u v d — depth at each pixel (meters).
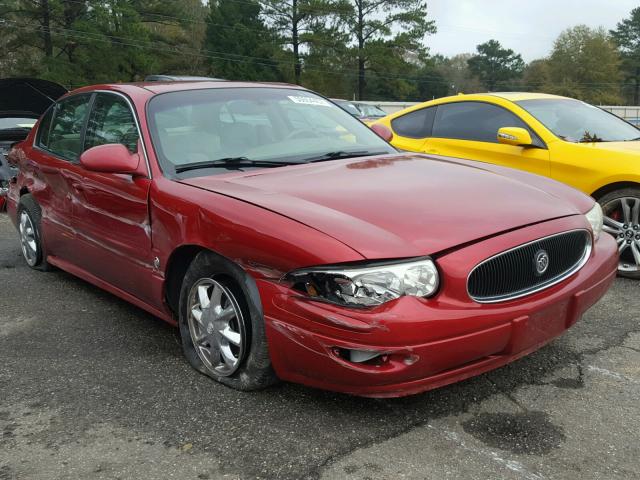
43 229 4.86
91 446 2.64
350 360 2.54
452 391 3.02
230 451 2.57
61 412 2.93
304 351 2.60
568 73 95.94
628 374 3.20
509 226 2.77
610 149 5.03
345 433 2.67
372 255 2.46
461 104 6.38
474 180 3.28
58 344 3.76
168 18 52.00
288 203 2.85
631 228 4.84
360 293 2.45
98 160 3.37
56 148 4.69
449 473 2.38
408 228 2.64
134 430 2.75
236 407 2.91
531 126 5.59
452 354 2.51
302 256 2.55
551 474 2.37
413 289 2.49
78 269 4.54
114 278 3.94
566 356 3.42
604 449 2.53
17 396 3.11
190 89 4.00
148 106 3.75
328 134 4.04
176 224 3.17
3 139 8.39
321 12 54.41
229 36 56.50
